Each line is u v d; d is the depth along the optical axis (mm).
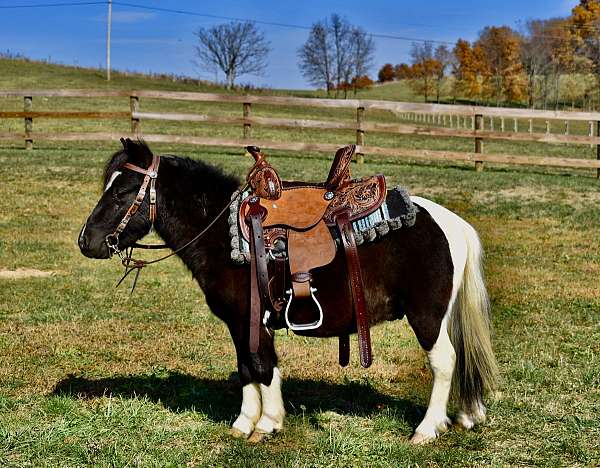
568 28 66688
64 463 4184
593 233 11586
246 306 4312
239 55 69812
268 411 4488
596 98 64312
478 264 4438
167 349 6434
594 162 16188
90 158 16547
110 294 8430
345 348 4523
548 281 8914
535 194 14117
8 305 7801
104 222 4367
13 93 18234
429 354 4348
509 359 6070
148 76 60188
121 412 4879
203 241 4406
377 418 4809
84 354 6254
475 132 16750
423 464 4168
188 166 4500
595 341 6609
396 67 106500
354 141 22875
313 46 74312
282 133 24281
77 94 18250
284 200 4328
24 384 5488
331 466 4152
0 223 11844
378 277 4293
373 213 4246
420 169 16203
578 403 5070
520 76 67000
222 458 4230
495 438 4480
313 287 4227
